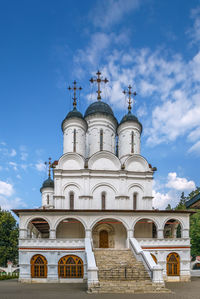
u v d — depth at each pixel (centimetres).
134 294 1927
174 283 2758
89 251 2525
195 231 5247
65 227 3394
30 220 3008
